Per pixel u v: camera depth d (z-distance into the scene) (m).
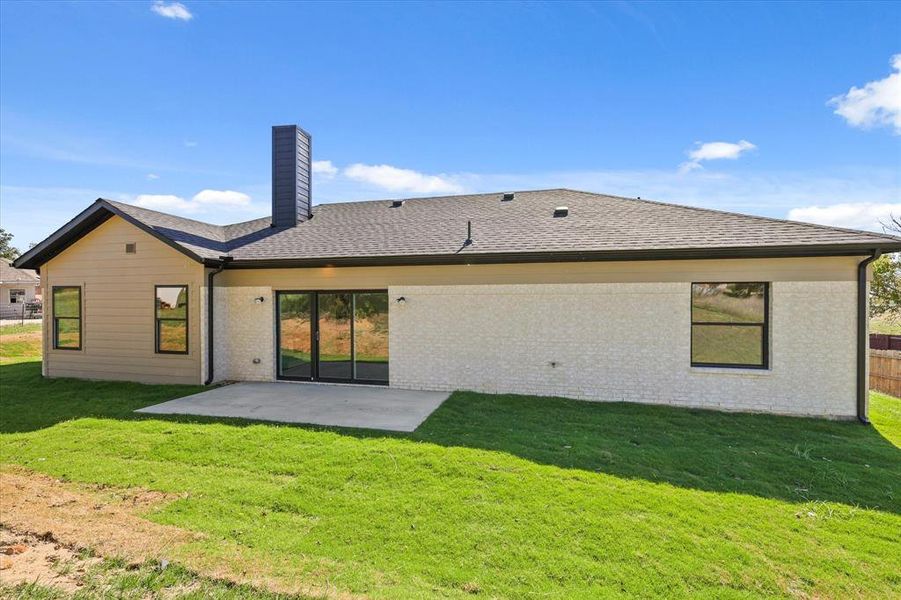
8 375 11.05
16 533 3.49
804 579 3.09
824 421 7.16
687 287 7.91
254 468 4.96
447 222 10.67
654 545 3.44
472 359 8.91
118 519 3.78
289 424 6.59
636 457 5.26
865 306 7.20
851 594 2.95
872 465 5.22
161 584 2.86
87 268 10.42
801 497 4.32
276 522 3.78
